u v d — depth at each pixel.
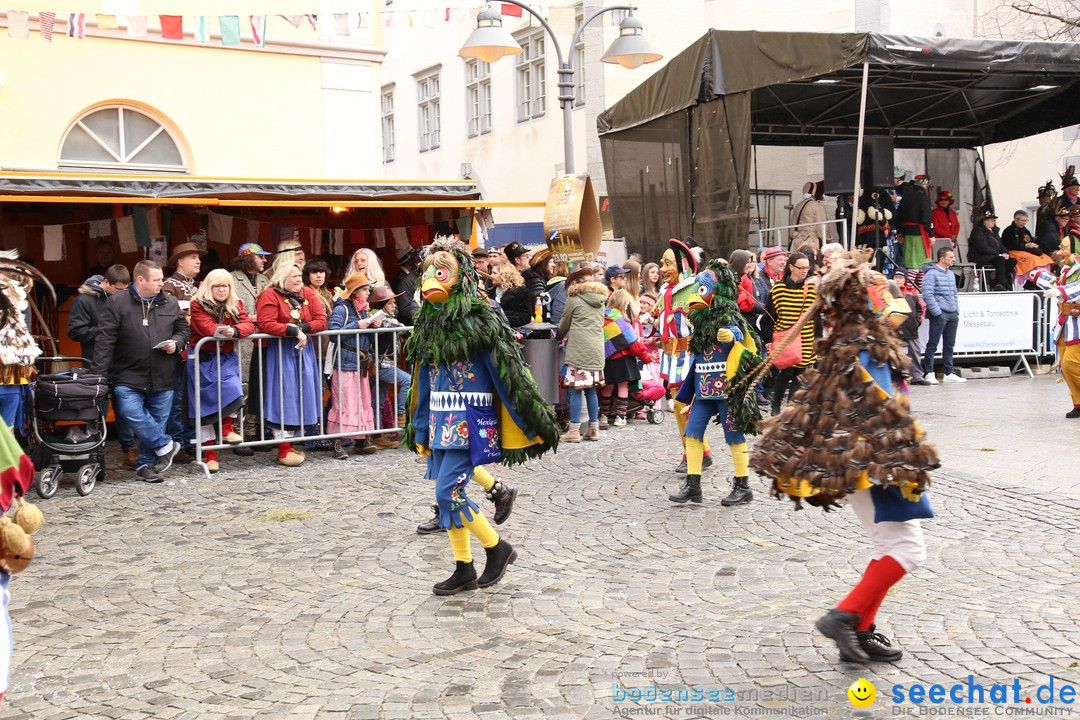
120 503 7.44
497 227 23.02
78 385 7.53
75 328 8.29
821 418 3.96
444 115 27.75
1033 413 10.69
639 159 15.02
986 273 16.02
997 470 7.81
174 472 8.55
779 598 5.00
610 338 10.36
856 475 3.78
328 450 9.56
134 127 13.01
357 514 7.02
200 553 6.11
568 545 6.13
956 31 20.47
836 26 19.12
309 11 14.07
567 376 9.80
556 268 11.05
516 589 5.29
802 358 10.30
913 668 4.00
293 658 4.39
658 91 14.25
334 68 14.30
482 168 26.31
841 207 14.95
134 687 4.12
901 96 15.55
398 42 29.73
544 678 4.07
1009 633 4.36
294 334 8.67
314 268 9.12
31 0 12.07
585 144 22.20
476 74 26.34
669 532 6.38
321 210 12.36
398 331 9.36
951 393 12.72
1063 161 21.19
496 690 3.97
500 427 5.17
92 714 3.86
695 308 6.91
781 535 6.22
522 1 12.49
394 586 5.40
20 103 12.08
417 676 4.14
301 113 14.10
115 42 12.67
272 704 3.90
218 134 13.48
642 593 5.17
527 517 6.84
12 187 8.88
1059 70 12.59
